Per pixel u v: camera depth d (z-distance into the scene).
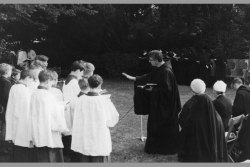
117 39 25.16
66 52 24.61
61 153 6.04
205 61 20.14
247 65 18.88
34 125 5.77
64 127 5.82
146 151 7.68
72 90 6.92
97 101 5.84
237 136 6.81
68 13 14.91
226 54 20.36
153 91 7.62
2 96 6.98
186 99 14.52
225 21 21.73
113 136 8.99
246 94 7.07
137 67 23.59
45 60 7.01
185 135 6.42
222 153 6.32
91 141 5.80
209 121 6.27
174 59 21.58
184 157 6.45
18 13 11.13
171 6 23.03
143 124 10.30
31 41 22.20
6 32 19.42
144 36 24.20
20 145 6.06
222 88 7.18
